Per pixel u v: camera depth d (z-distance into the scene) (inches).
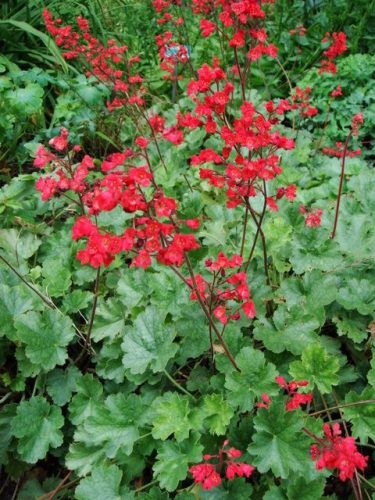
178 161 25.0
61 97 28.4
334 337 18.3
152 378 16.2
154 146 26.6
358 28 31.6
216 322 16.6
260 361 15.0
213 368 16.3
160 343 15.9
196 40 32.8
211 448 14.9
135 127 28.3
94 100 27.2
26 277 19.2
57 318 16.7
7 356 18.7
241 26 21.3
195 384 16.2
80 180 15.5
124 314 18.1
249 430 14.7
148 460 15.8
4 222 21.9
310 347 15.0
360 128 27.2
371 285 17.4
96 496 14.0
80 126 27.5
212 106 16.0
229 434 14.9
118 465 15.3
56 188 16.4
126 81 30.4
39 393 16.8
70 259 20.2
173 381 15.6
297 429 13.5
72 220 22.0
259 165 14.4
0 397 17.9
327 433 12.1
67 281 18.6
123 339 16.7
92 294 18.1
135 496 15.2
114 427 15.1
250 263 18.6
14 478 16.6
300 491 13.5
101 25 32.9
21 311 17.3
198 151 26.4
